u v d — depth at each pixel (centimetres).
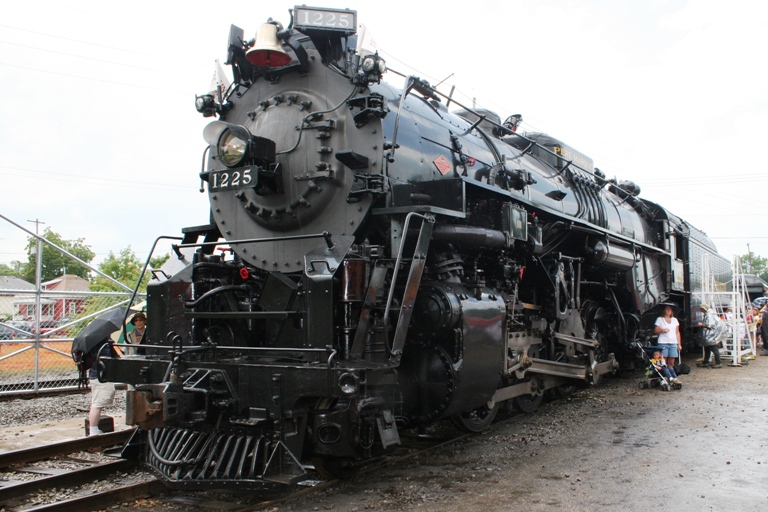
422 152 582
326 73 550
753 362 1500
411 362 548
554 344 800
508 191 664
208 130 540
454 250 579
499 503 437
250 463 438
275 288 521
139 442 520
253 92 596
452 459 557
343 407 431
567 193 875
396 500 445
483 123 847
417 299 525
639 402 864
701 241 1611
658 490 463
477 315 550
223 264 561
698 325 1406
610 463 540
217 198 609
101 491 478
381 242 536
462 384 527
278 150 551
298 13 527
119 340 773
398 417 504
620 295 1023
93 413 675
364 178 502
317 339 439
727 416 758
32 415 827
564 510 421
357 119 517
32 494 466
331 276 441
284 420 423
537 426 696
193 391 438
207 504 445
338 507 432
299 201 534
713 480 489
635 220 1142
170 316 536
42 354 1145
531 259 728
